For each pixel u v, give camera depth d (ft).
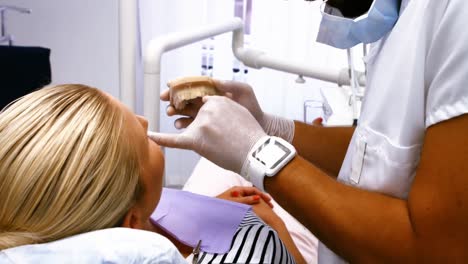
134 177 2.07
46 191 1.77
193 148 2.79
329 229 2.38
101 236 1.75
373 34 2.70
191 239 2.91
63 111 1.96
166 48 3.60
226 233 2.94
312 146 3.71
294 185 2.46
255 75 7.23
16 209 1.76
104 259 1.66
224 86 3.41
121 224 2.05
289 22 6.90
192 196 3.23
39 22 7.41
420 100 2.28
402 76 2.42
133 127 2.17
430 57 2.20
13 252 1.64
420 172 2.16
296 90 7.30
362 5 2.82
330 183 2.46
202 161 5.34
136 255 1.70
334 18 2.73
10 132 1.84
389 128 2.51
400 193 2.51
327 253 3.09
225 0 6.91
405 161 2.43
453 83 2.00
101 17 7.46
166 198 3.14
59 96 2.04
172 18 6.97
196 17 6.99
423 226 2.06
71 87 2.14
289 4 6.81
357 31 2.69
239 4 6.95
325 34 2.85
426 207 2.05
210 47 7.18
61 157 1.81
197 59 7.18
